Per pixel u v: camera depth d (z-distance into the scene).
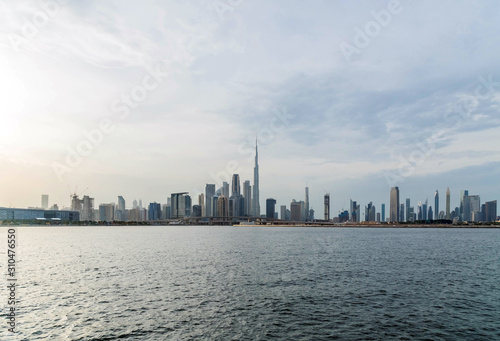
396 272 66.81
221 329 34.03
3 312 39.62
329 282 56.34
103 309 40.81
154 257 94.00
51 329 34.03
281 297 46.22
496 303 43.59
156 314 38.78
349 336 32.25
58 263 81.19
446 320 36.88
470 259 88.88
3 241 166.88
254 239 190.50
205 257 93.50
